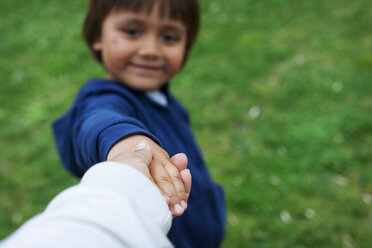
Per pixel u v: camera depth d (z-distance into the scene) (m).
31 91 3.68
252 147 2.90
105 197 0.35
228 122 3.15
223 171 2.71
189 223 1.16
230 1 5.32
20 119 3.32
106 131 0.69
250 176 2.66
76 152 0.87
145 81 1.14
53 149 3.00
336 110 3.20
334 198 2.47
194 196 1.21
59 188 2.69
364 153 2.77
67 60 4.12
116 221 0.33
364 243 2.20
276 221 2.35
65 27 4.87
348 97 3.35
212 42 4.34
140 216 0.37
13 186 2.69
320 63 3.86
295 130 3.02
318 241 2.22
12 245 0.26
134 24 1.09
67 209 0.32
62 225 0.29
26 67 4.05
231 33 4.55
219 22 4.81
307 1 5.16
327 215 2.37
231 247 2.21
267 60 3.97
